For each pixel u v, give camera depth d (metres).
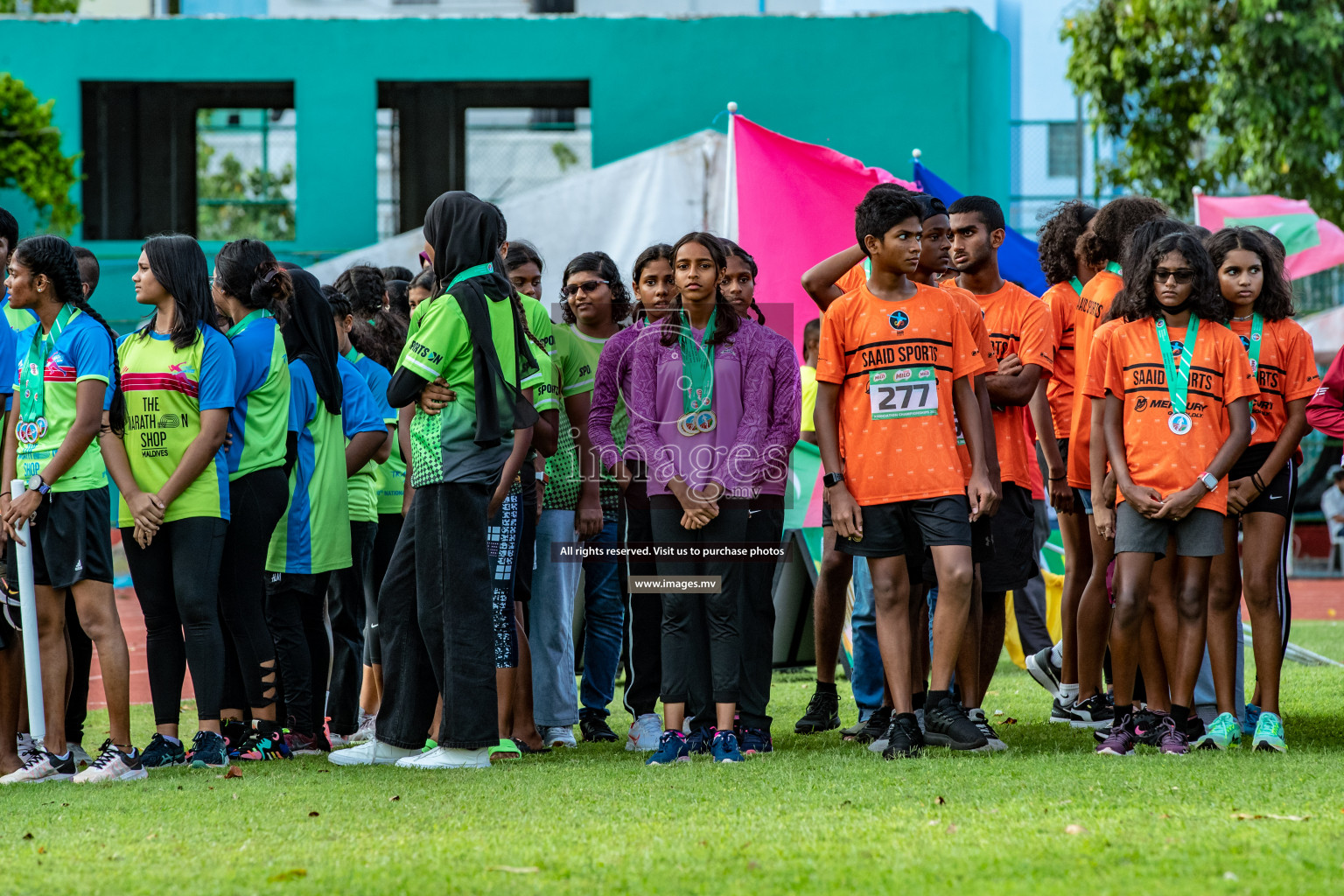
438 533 11.88
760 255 20.88
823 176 20.77
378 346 16.05
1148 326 12.34
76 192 38.03
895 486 12.14
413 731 12.48
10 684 12.27
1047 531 18.80
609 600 15.05
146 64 38.16
